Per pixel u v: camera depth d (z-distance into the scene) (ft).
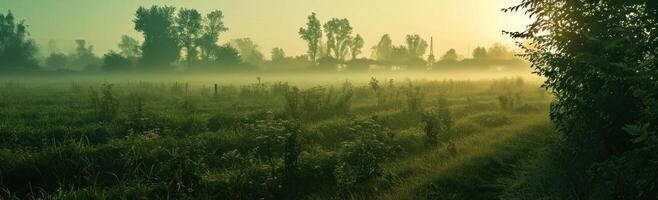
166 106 76.13
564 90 28.73
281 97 96.73
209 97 101.76
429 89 126.21
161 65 327.47
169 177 30.22
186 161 29.99
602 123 26.25
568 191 27.04
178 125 50.93
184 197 27.81
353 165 32.50
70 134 44.21
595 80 26.05
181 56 348.38
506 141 44.70
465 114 72.64
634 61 21.47
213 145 41.55
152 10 323.57
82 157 34.60
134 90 123.54
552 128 50.55
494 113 65.77
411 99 67.31
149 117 50.47
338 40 392.68
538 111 73.77
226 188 29.27
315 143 45.75
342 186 30.09
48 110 66.85
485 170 34.76
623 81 22.50
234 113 59.26
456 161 35.86
